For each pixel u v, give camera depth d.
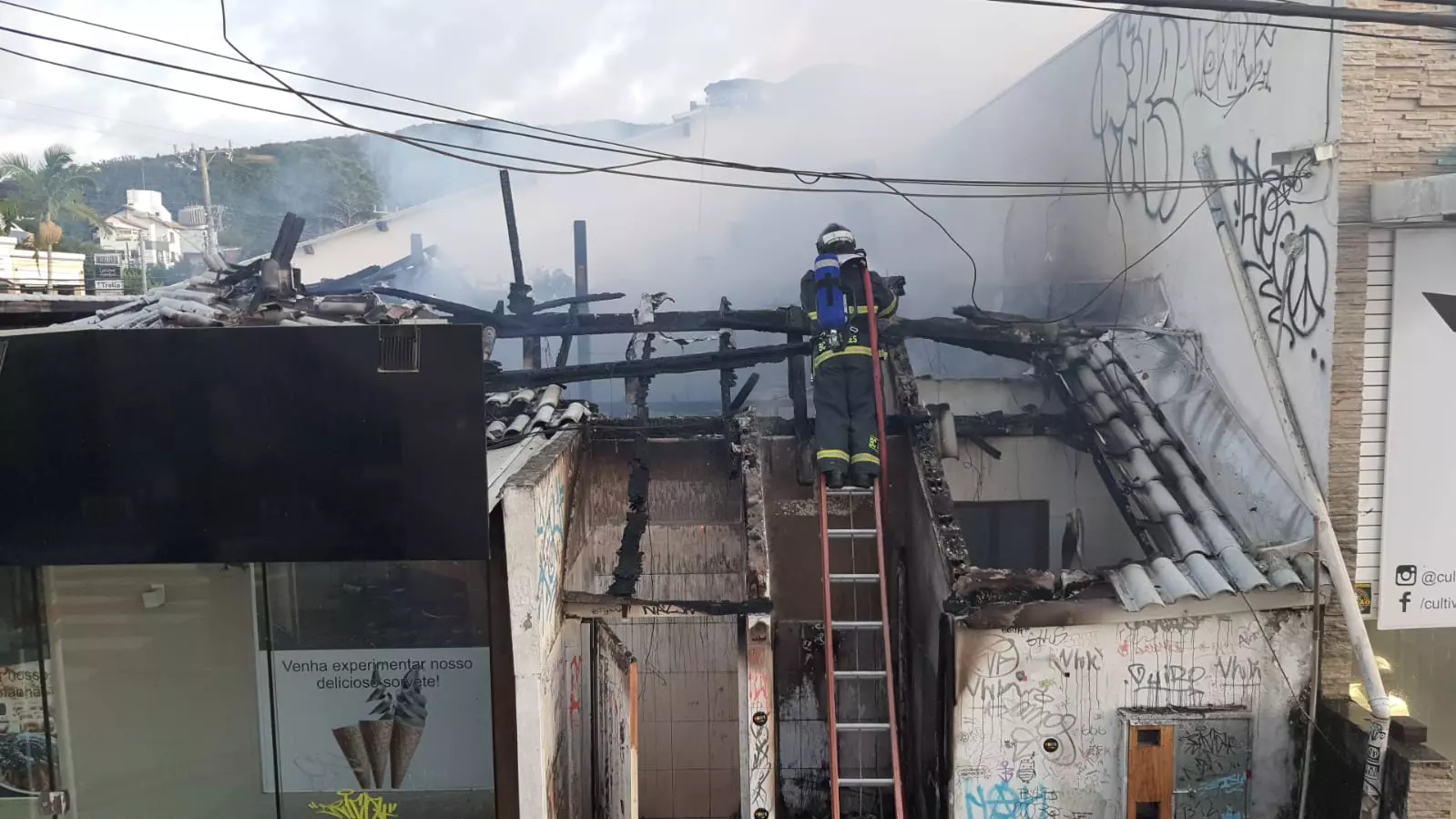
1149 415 7.20
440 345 4.79
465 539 4.90
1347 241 5.46
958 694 5.72
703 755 7.11
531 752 5.27
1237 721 5.62
